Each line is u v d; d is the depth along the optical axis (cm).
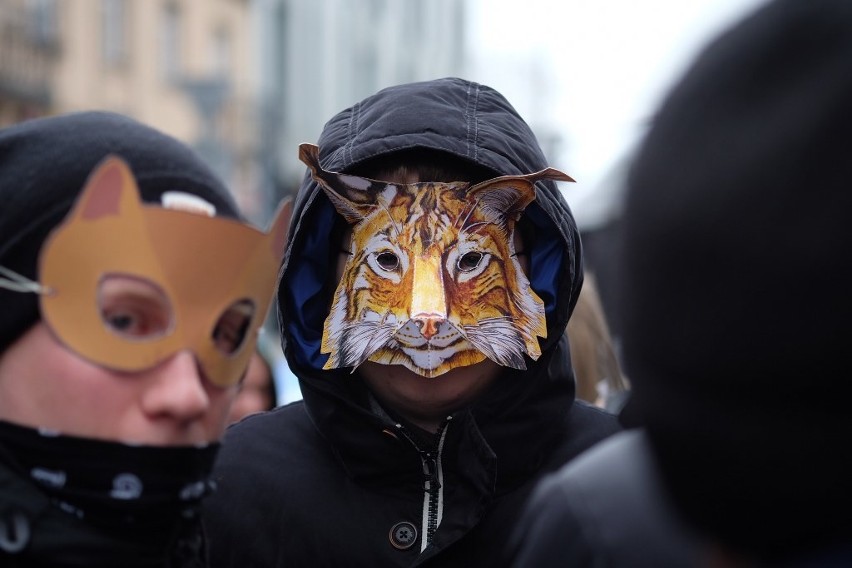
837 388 78
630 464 109
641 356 87
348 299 162
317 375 168
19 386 118
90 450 116
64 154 121
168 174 125
